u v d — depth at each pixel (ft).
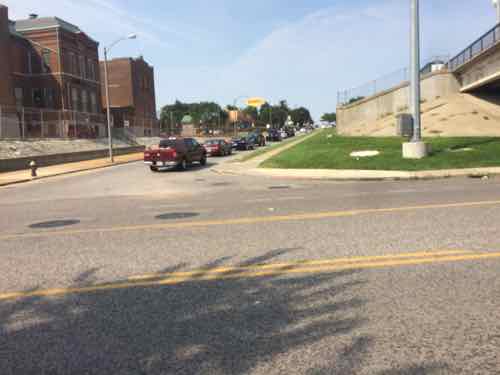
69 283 16.97
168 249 21.57
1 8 122.52
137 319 13.38
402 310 13.41
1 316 13.98
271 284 16.06
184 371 10.37
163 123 337.93
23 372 10.57
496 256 18.39
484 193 37.24
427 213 28.50
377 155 71.51
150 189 52.49
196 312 13.76
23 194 53.52
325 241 22.02
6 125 113.91
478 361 10.48
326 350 11.16
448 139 85.61
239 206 35.14
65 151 118.32
